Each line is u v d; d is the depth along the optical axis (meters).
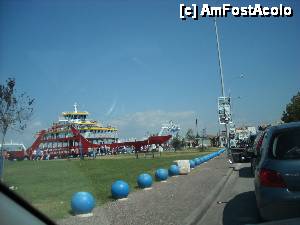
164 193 15.27
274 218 7.96
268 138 8.98
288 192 7.82
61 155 74.62
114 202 13.44
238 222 10.17
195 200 13.20
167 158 52.84
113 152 94.06
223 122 38.47
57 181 21.88
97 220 10.25
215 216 11.05
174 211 11.33
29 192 15.86
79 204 10.83
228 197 14.44
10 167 33.38
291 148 8.35
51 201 13.73
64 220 10.21
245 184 18.23
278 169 8.02
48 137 75.00
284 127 8.95
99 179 23.52
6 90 21.44
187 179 20.64
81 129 78.00
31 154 69.00
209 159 40.94
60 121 76.00
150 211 11.44
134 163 42.31
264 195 8.05
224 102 38.28
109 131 92.44
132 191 16.30
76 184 20.30
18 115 21.84
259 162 8.84
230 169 26.92
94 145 78.31
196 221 10.41
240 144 42.28
